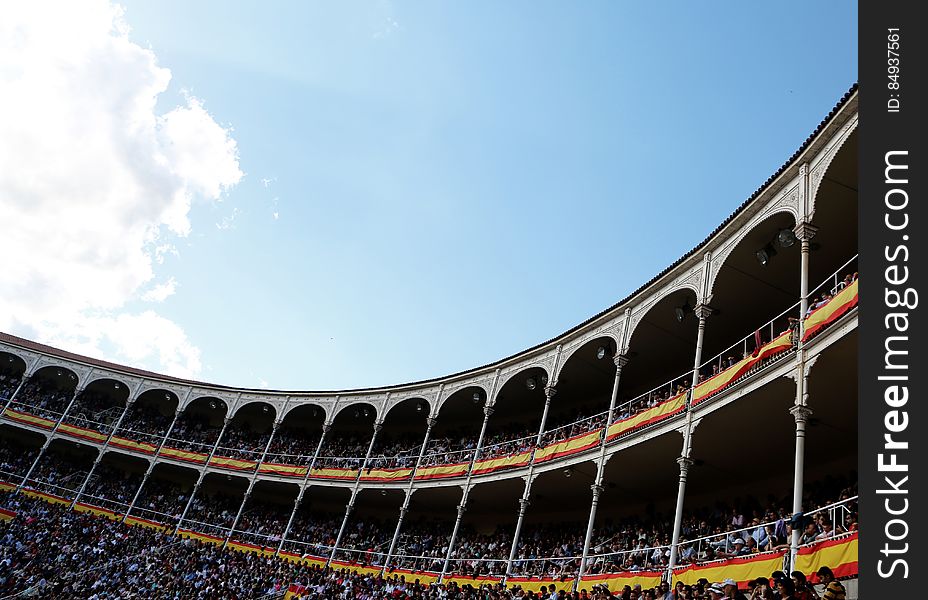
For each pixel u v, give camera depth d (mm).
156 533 43688
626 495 30125
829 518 16500
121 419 51469
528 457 30797
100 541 40406
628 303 28359
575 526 33625
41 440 54625
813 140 18828
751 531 20234
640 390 33875
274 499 50000
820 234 20656
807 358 16812
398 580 31859
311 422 52344
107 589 33719
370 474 40188
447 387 40156
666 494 28484
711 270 23453
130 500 49156
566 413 38656
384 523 43906
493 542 34625
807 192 19016
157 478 52844
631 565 22812
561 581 24297
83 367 53656
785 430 20609
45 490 48062
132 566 37031
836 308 16078
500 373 36719
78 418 52625
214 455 47656
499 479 31984
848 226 20172
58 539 39688
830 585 11547
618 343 28406
